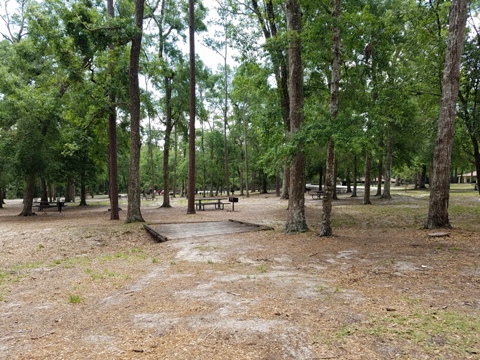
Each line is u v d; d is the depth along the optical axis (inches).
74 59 557.6
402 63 646.5
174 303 178.9
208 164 1781.5
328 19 350.6
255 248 333.4
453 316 144.9
